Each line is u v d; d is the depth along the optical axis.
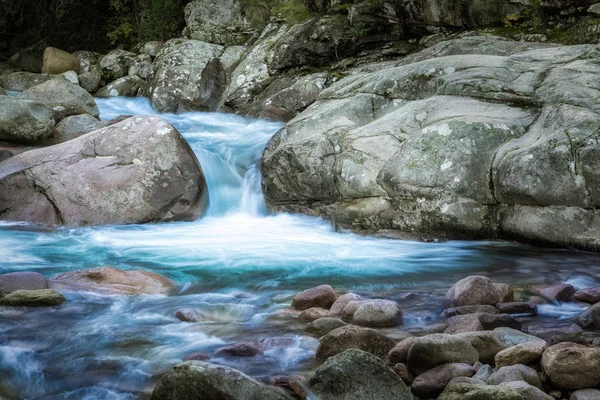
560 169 7.30
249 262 7.04
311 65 13.97
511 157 7.65
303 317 5.09
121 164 9.32
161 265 6.91
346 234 8.48
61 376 4.03
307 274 6.57
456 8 12.72
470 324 4.61
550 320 5.01
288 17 15.47
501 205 7.80
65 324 4.93
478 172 7.88
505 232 7.74
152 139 9.51
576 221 7.26
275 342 4.48
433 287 6.10
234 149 10.95
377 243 7.96
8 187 9.19
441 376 3.79
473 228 7.84
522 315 5.15
